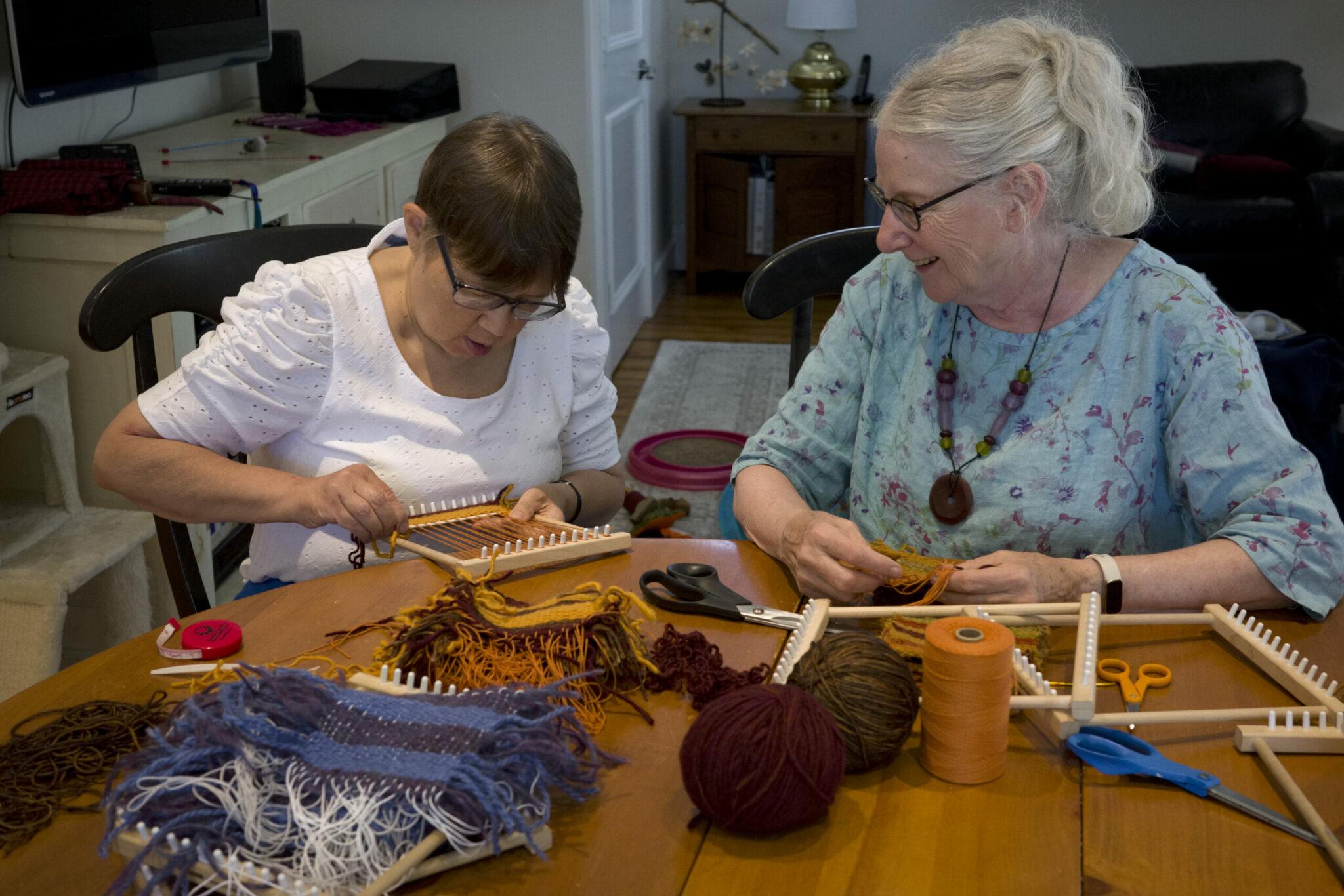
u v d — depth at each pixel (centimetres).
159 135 291
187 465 128
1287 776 86
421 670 96
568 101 349
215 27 275
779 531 123
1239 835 81
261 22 295
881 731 84
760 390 396
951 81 110
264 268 137
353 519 122
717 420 371
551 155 117
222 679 96
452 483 138
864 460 139
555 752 79
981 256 114
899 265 137
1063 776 88
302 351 131
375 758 77
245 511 126
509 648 96
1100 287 124
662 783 86
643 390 395
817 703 79
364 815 73
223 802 73
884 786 86
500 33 345
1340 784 87
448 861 76
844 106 498
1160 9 501
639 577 118
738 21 523
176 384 131
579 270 370
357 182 288
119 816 75
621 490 153
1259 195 420
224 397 130
